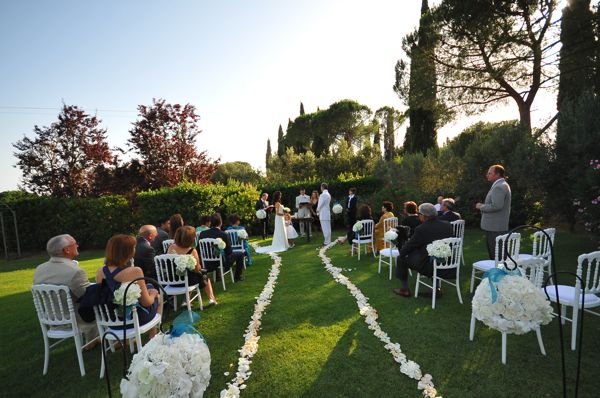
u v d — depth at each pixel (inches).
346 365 120.7
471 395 101.1
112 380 122.3
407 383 109.0
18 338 164.9
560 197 318.7
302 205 417.4
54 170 590.2
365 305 174.7
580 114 285.7
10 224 506.3
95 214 509.7
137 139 609.0
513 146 385.4
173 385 64.6
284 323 159.3
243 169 1587.1
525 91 421.1
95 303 121.0
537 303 86.0
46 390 117.9
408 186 517.7
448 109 479.2
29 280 303.3
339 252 325.7
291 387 110.0
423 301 180.1
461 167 452.8
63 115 605.3
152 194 455.5
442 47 443.5
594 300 122.9
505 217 198.2
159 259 171.0
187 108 644.7
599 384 102.9
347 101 1358.3
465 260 263.4
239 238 264.7
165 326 161.3
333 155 1005.2
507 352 123.7
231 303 192.2
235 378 116.3
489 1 370.6
